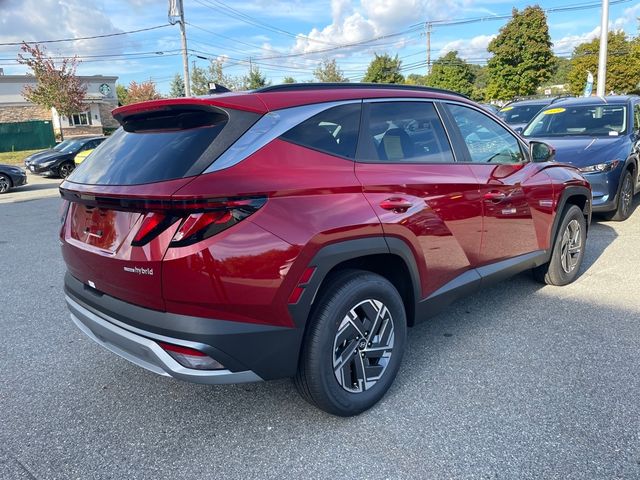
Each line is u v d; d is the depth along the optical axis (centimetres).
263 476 238
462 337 381
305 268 242
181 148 241
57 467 248
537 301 448
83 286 285
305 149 260
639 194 1004
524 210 399
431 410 288
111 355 371
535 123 859
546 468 238
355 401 277
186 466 247
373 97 307
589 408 284
